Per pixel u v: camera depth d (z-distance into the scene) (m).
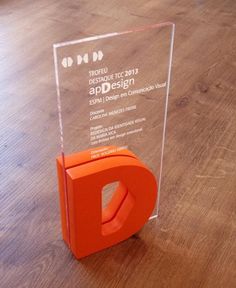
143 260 1.14
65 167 1.01
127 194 1.15
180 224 1.25
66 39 2.25
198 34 2.34
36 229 1.23
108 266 1.12
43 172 1.43
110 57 0.95
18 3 2.63
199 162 1.48
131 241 1.19
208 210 1.30
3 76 1.93
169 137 1.59
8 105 1.75
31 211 1.28
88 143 1.04
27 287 1.07
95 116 1.01
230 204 1.32
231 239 1.21
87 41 0.91
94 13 2.54
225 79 1.96
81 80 0.94
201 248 1.18
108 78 0.97
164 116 1.12
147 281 1.09
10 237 1.20
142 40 1.10
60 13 2.53
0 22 2.41
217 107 1.77
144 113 1.08
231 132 1.63
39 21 2.43
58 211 1.29
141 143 1.13
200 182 1.40
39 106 1.74
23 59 2.06
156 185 1.15
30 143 1.55
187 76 1.97
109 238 1.15
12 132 1.60
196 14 2.56
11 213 1.28
